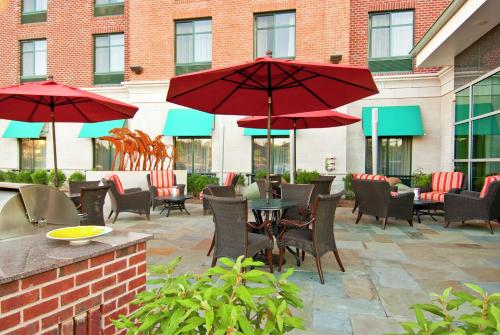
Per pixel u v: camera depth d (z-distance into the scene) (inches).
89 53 597.0
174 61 538.6
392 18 490.0
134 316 49.1
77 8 600.1
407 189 378.3
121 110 233.3
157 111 542.0
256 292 47.9
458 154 398.9
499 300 55.1
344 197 474.9
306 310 132.4
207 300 46.9
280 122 333.1
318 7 482.6
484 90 335.0
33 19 619.2
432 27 350.3
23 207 100.9
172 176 438.0
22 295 64.4
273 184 372.2
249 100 209.6
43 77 621.6
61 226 112.0
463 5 295.3
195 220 330.0
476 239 250.2
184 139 556.1
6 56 629.9
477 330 46.1
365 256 206.4
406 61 484.7
